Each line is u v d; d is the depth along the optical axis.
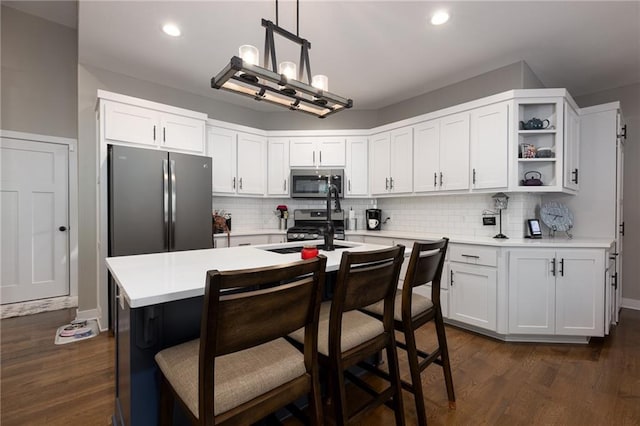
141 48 2.82
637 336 2.70
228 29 2.52
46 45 3.49
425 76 3.33
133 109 2.94
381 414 1.69
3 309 3.29
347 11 2.27
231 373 0.96
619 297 3.19
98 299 2.91
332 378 1.22
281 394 0.98
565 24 2.43
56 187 3.62
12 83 3.32
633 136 3.42
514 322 2.56
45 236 3.59
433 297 1.77
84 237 3.07
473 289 2.74
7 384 1.94
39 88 3.46
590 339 2.64
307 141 4.14
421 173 3.43
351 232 3.87
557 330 2.52
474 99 3.32
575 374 2.07
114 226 2.64
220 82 1.60
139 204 2.76
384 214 4.26
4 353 2.36
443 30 2.52
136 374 1.19
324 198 4.09
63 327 2.87
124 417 1.35
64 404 1.74
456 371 2.12
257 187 4.09
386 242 3.52
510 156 2.74
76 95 3.68
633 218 3.42
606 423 1.60
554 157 2.73
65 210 3.69
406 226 3.98
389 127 3.78
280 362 1.03
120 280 1.20
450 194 3.21
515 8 2.24
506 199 2.97
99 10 2.28
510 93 2.73
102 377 2.03
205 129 3.52
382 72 3.23
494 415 1.67
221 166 3.75
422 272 1.57
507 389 1.90
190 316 1.31
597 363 2.22
